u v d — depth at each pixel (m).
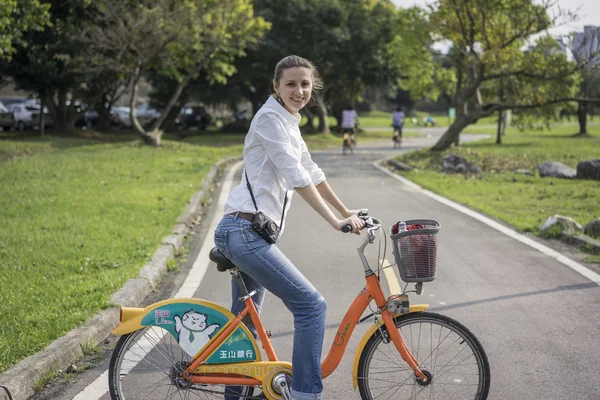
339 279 7.62
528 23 20.06
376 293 3.89
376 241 9.62
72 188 14.19
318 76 3.95
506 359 5.22
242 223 3.73
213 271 8.04
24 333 5.23
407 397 4.13
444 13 21.19
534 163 21.69
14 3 15.88
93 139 32.16
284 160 3.71
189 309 3.90
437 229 3.55
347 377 4.95
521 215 11.89
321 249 9.17
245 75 40.66
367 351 3.94
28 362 4.70
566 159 24.08
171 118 44.12
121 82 35.28
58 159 20.47
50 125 37.75
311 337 3.78
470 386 4.16
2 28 16.41
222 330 3.90
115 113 44.44
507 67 21.86
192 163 20.41
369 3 42.91
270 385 3.89
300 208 12.64
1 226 9.95
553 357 5.25
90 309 5.95
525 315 6.29
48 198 12.69
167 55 26.94
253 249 3.70
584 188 15.77
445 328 4.18
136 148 25.98
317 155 27.20
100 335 5.59
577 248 9.18
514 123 33.06
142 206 11.97
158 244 8.88
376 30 41.38
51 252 8.23
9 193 13.25
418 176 18.50
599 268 8.06
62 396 4.52
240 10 27.27
